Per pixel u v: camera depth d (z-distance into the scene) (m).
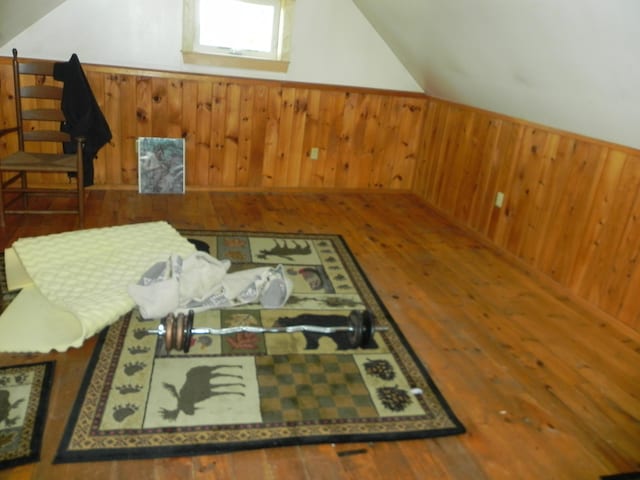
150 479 1.50
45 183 3.69
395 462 1.66
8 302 2.30
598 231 2.76
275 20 3.86
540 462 1.72
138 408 1.76
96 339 2.12
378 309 2.58
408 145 4.51
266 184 4.25
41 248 2.49
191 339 1.95
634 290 2.56
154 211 3.55
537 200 3.19
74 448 1.57
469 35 2.83
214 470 1.56
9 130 3.08
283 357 2.12
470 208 3.83
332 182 4.42
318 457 1.65
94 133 3.24
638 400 2.10
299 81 4.05
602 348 2.46
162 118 3.80
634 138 2.46
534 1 2.07
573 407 2.02
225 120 3.94
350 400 1.92
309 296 2.63
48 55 3.46
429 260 3.27
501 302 2.81
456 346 2.34
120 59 3.61
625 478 1.69
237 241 3.20
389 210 4.16
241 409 1.81
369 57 4.14
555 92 2.64
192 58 3.71
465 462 1.69
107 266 2.52
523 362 2.28
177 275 2.29
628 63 1.96
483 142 3.67
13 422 1.65
